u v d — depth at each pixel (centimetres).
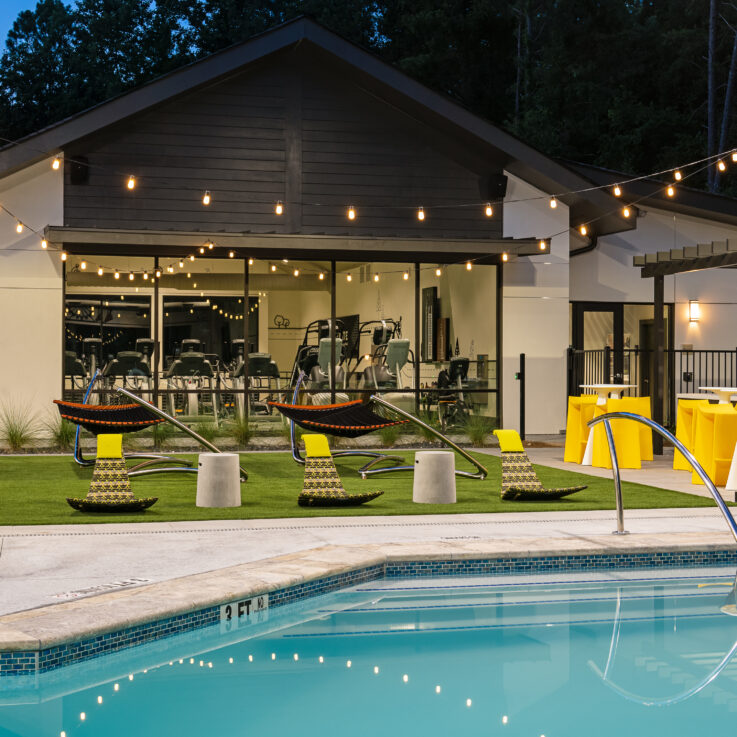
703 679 429
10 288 1416
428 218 1561
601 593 590
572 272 1814
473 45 3312
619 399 1224
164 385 1473
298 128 1521
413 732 361
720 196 1783
